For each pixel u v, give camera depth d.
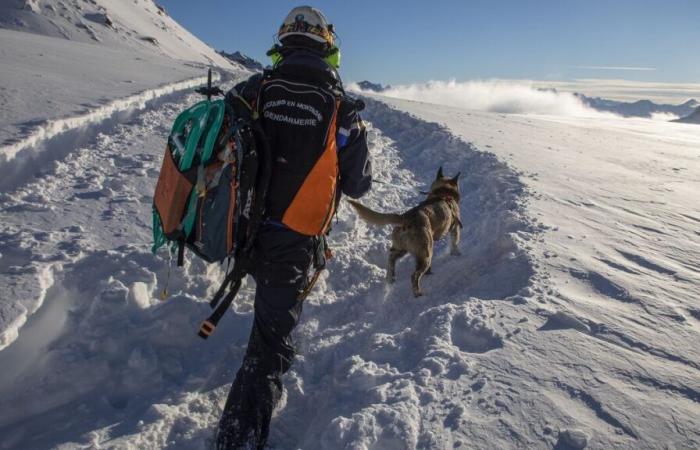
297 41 2.82
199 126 2.53
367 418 2.53
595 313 3.62
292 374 3.33
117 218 4.88
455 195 5.55
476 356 3.08
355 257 5.21
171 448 2.67
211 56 94.38
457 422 2.52
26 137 6.25
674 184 8.91
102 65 16.44
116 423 2.77
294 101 2.66
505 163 9.23
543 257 4.62
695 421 2.53
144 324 3.39
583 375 2.88
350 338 3.72
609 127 24.05
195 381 3.19
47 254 3.87
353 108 2.77
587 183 8.39
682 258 4.88
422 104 22.80
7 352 2.98
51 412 2.83
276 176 2.65
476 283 4.41
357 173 2.83
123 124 9.20
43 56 15.81
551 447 2.36
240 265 2.65
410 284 4.95
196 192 2.53
